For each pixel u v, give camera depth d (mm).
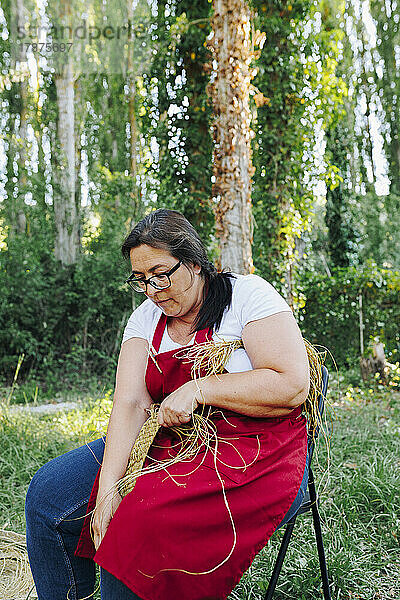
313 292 9977
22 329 10227
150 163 8414
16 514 3240
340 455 4184
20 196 12133
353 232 12766
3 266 10352
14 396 8258
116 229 11414
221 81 6234
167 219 1856
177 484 1599
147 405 2000
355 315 9797
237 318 1876
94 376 9852
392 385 7688
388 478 3592
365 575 2537
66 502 1795
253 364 1806
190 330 1960
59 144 12641
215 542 1571
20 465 4039
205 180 8141
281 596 2428
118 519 1565
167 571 1529
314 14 8469
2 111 13844
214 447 1719
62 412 5867
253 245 8539
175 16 8039
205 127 8078
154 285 1824
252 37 6680
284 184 8406
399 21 20438
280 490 1682
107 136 17281
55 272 10867
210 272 1940
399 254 19312
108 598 1577
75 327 10578
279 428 1797
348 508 3209
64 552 1795
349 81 17984
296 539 2818
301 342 1812
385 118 21000
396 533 2992
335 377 8477
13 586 2373
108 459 1844
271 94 8367
